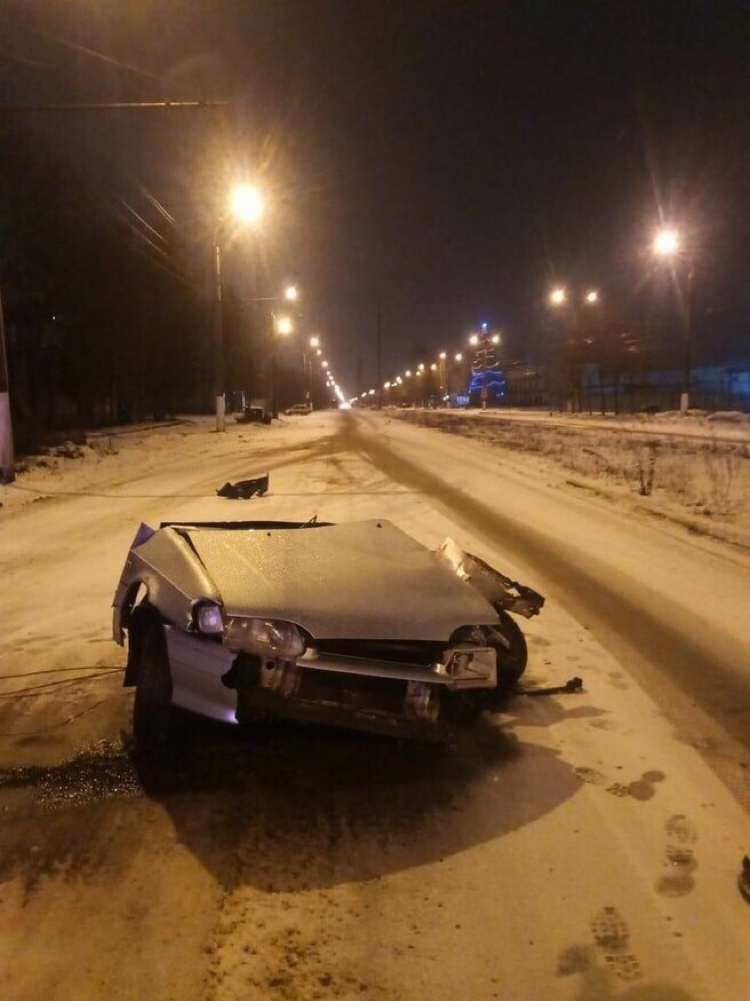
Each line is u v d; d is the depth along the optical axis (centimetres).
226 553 548
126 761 504
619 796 464
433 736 462
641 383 8612
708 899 370
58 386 4881
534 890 376
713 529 1286
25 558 1145
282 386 12275
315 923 353
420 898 370
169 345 5916
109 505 1647
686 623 805
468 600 504
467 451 2989
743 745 534
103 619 822
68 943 338
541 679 648
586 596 904
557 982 318
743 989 314
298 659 448
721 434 3678
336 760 505
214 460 2784
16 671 673
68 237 4291
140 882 381
